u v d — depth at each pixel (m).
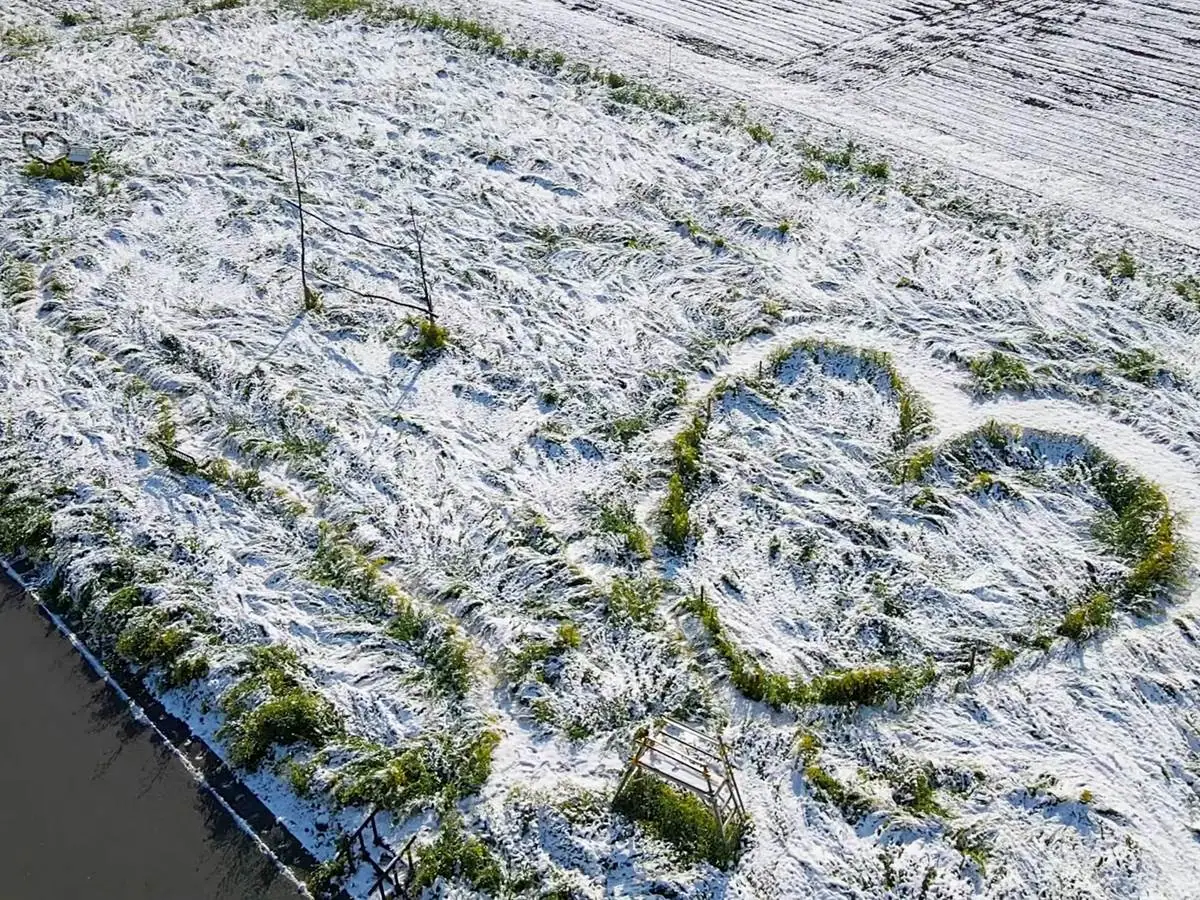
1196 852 10.90
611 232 19.77
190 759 11.88
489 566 13.73
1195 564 13.70
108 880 10.88
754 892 10.58
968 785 11.50
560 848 10.94
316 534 14.09
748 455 15.49
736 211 20.16
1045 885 10.59
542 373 16.73
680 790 11.29
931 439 15.52
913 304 18.06
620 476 15.01
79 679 12.75
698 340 17.39
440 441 15.51
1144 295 18.05
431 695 12.30
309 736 11.84
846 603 13.45
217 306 17.89
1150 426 15.60
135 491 14.68
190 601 13.20
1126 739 11.92
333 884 10.71
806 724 12.05
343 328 17.48
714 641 12.83
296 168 20.52
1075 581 13.66
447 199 20.58
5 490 14.71
